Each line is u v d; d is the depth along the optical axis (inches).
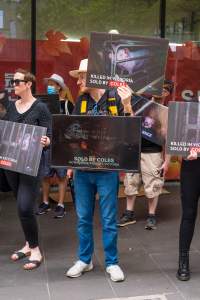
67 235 211.2
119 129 151.3
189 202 163.5
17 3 274.1
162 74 154.9
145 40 153.3
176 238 206.7
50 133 170.4
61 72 282.5
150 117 206.8
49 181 244.2
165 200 267.7
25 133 163.8
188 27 292.4
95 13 284.0
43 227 222.1
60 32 280.7
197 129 151.3
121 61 153.7
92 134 152.6
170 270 172.1
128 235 210.8
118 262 177.8
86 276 166.4
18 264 177.5
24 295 152.6
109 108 157.9
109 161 153.1
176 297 150.9
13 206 255.6
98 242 201.6
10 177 172.9
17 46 276.5
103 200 159.3
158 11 289.6
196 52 293.4
